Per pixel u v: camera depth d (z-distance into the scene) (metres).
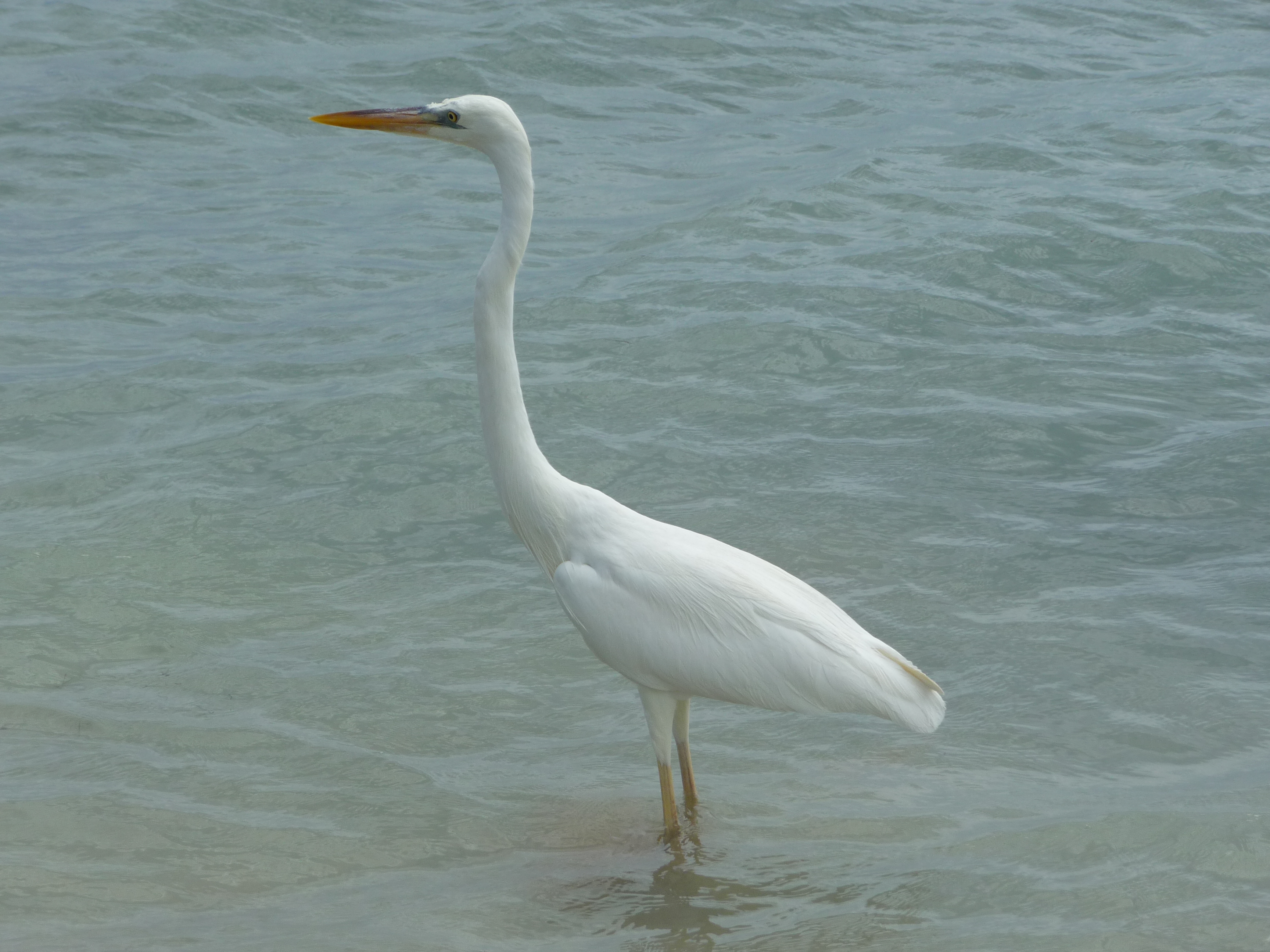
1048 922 7.13
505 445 8.54
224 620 10.47
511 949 7.09
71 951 6.98
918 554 11.36
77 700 9.44
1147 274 17.12
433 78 24.16
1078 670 9.69
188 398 14.28
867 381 14.61
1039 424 13.57
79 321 16.16
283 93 23.44
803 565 11.21
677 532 8.54
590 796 8.59
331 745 9.02
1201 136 21.78
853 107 24.03
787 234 18.52
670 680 8.06
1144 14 29.64
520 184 8.19
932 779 8.61
